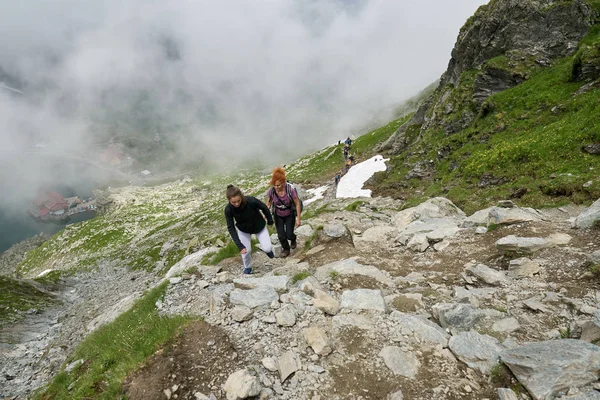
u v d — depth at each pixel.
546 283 7.36
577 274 7.33
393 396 4.76
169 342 6.52
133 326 9.23
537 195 17.31
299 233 14.73
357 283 8.80
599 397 3.95
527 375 4.63
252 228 9.70
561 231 9.71
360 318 6.74
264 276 9.24
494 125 28.95
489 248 10.32
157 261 66.69
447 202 17.78
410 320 6.44
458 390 4.79
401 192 32.06
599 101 21.00
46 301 47.78
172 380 5.59
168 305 9.48
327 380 5.29
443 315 6.47
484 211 13.37
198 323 7.14
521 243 9.11
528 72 31.70
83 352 12.27
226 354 6.10
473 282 8.30
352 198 36.22
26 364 23.28
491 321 6.32
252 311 7.38
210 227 73.31
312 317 7.01
